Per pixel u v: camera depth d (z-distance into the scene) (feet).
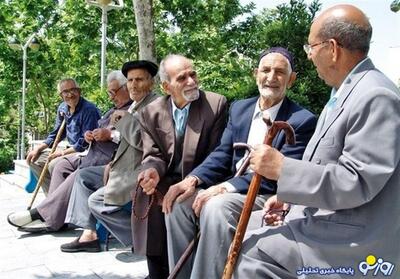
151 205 10.30
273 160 6.37
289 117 9.10
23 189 24.63
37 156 17.83
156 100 10.97
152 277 10.65
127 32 41.96
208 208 7.99
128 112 12.66
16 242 14.52
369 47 6.62
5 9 46.78
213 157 9.71
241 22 44.19
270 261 6.64
